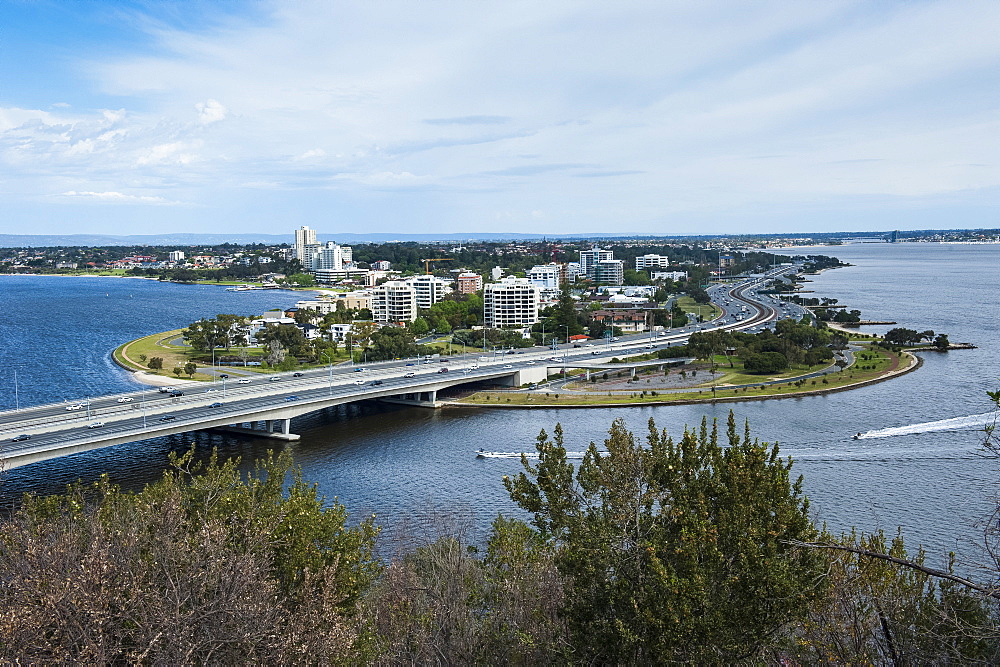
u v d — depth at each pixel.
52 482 147.88
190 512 54.03
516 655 52.06
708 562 40.75
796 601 39.06
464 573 66.06
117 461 163.00
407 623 54.97
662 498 45.41
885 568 43.53
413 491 140.12
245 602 40.97
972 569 79.38
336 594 48.06
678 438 173.25
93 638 38.06
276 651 40.72
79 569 40.38
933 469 145.25
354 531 53.62
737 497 41.31
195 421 169.38
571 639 45.47
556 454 48.53
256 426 193.25
